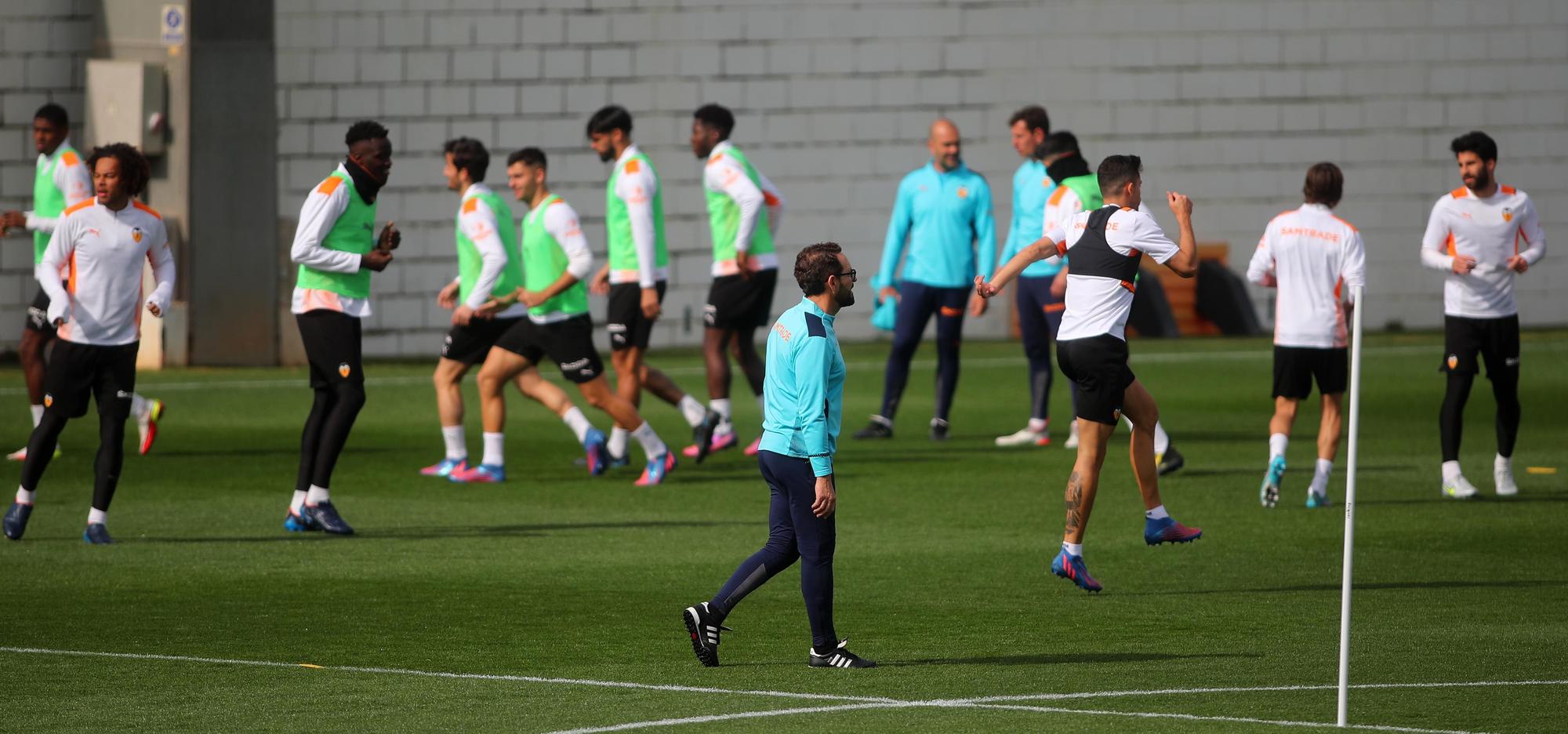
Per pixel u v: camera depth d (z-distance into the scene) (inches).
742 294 1712.6
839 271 837.8
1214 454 1718.8
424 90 2834.6
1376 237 3083.2
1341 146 3061.0
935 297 1829.5
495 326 1533.0
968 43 2974.9
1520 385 2299.5
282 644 899.4
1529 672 831.7
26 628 935.7
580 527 1300.4
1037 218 1763.0
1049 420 2032.5
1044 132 1766.7
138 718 740.0
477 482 1545.3
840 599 1037.2
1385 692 790.5
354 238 1254.3
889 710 757.3
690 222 2935.5
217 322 2613.2
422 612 984.9
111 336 1195.3
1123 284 1053.2
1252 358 2696.9
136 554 1172.5
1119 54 3006.9
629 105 2901.1
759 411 2107.5
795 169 2962.6
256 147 2598.4
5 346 2753.4
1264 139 3051.2
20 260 2748.5
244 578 1087.0
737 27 2925.7
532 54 2864.2
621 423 1526.8
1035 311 1784.0
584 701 772.6
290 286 2640.3
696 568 1133.7
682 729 721.0
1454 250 1413.6
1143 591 1062.4
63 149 1662.2
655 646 898.7
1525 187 3102.9
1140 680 817.5
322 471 1256.2
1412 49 3061.0
